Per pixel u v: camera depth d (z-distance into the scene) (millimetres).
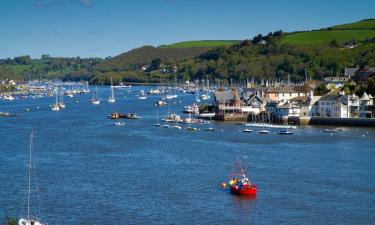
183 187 152875
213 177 164500
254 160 190125
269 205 135750
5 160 194625
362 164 180625
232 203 137375
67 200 140750
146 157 198500
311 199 140125
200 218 126688
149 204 137000
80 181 160500
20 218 126125
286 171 171250
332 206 134500
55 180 162000
